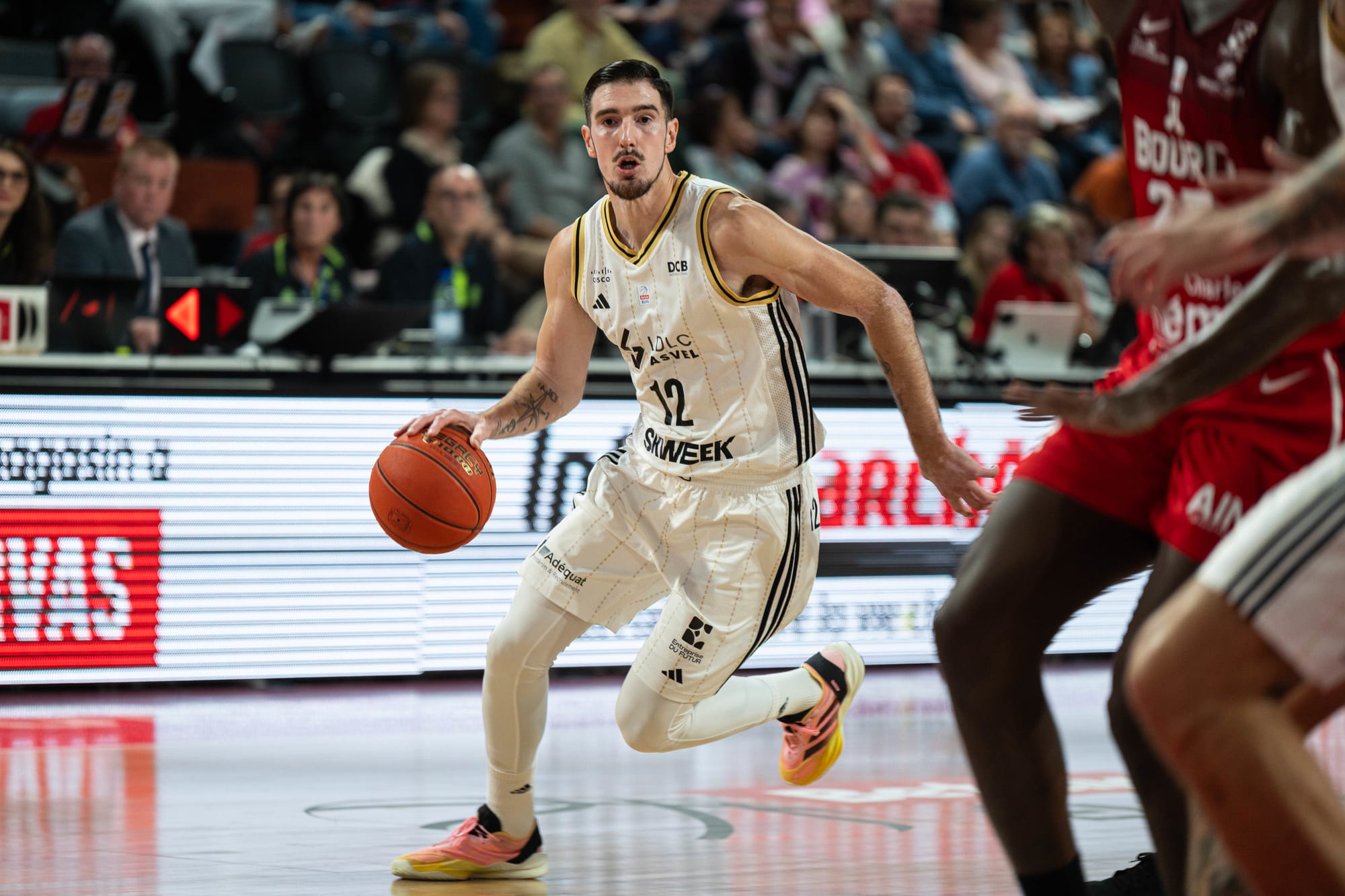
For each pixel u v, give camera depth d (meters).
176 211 24.84
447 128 27.61
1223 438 7.26
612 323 10.59
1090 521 7.63
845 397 21.00
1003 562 7.64
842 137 30.52
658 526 10.64
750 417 10.38
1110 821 12.66
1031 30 39.06
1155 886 8.79
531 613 10.62
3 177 19.92
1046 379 21.81
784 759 12.21
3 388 18.22
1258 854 5.00
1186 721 5.04
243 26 30.41
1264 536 5.01
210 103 29.05
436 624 20.05
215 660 19.23
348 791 13.80
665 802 13.55
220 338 19.56
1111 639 23.12
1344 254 6.43
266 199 28.47
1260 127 7.05
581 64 30.45
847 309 9.64
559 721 18.09
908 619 21.52
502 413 11.03
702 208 10.09
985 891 10.12
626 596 10.90
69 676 18.64
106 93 24.20
